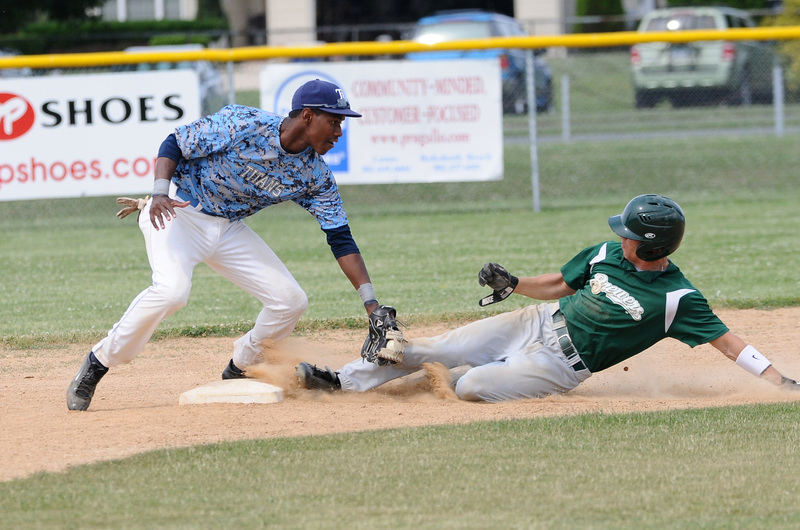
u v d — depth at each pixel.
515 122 65.62
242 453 15.28
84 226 48.53
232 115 17.50
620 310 18.39
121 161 44.72
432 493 13.40
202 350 25.06
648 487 13.54
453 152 45.38
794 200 50.19
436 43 45.31
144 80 44.34
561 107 71.94
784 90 68.94
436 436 16.11
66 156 44.62
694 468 14.30
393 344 18.34
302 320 27.02
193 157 17.75
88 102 44.31
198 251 18.48
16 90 44.16
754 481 13.73
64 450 15.84
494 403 18.97
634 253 18.25
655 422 16.80
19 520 12.63
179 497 13.39
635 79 71.19
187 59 45.31
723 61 68.75
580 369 19.09
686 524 12.22
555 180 55.03
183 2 110.12
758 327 26.12
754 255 36.53
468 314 27.67
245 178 17.83
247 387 19.12
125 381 21.84
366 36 101.94
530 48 46.34
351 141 45.31
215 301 31.11
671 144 61.59
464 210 50.06
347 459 14.91
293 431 16.73
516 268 34.50
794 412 17.28
